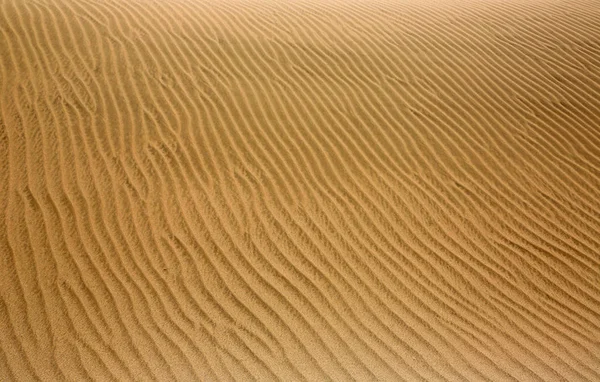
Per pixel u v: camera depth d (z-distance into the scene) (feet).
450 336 14.62
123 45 22.36
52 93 19.61
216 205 16.97
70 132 18.33
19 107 18.86
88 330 13.71
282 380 13.19
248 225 16.60
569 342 14.92
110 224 15.99
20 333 13.44
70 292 14.39
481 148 20.43
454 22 28.60
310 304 14.93
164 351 13.50
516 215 18.28
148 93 20.34
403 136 20.40
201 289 14.92
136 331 13.83
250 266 15.62
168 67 21.72
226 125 19.63
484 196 18.70
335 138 19.89
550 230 18.02
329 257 16.16
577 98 23.68
